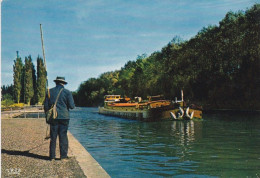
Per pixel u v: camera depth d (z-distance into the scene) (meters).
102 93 113.38
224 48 40.69
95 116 41.50
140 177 5.95
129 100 44.41
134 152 8.98
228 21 43.50
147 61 77.62
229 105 42.25
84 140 12.53
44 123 19.58
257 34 36.47
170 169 6.57
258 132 14.50
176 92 46.50
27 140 9.85
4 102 62.09
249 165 6.91
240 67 40.03
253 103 38.34
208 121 23.20
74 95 141.88
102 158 8.09
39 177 4.79
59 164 5.90
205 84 44.97
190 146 10.02
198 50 45.41
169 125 20.66
